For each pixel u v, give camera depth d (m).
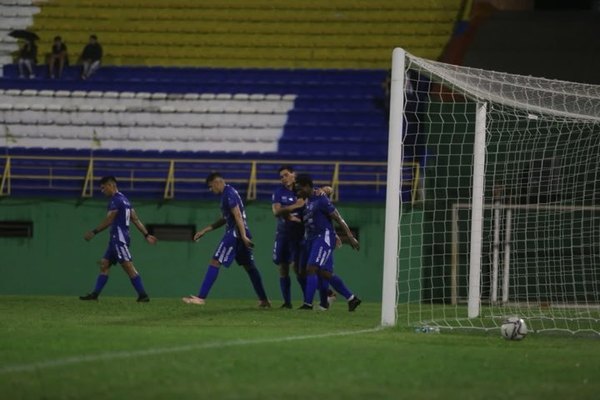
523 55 92.00
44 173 85.81
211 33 99.38
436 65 52.22
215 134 89.38
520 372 31.41
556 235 73.81
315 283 59.03
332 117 89.88
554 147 73.69
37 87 93.62
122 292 78.00
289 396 25.89
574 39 93.69
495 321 54.12
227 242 58.53
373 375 29.91
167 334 40.12
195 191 82.88
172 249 77.94
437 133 80.75
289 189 61.03
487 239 72.75
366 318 54.12
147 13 101.25
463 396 26.47
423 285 75.94
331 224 59.19
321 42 97.88
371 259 76.62
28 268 78.75
